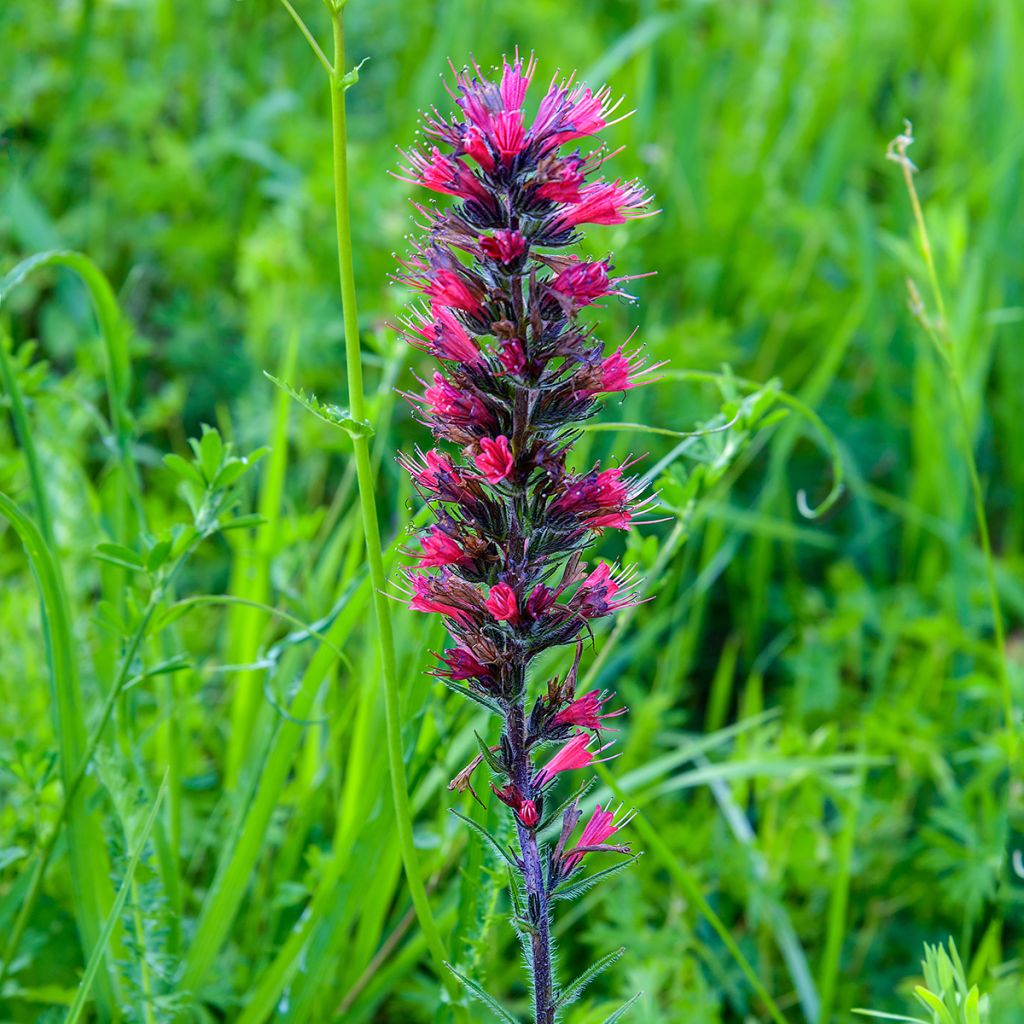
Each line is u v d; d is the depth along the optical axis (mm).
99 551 2695
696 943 3408
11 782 3381
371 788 2912
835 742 3885
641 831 2992
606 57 5551
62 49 6020
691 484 2938
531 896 2229
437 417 2135
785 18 6680
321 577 3725
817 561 5273
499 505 2148
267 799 2879
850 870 3598
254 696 3490
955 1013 2402
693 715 4723
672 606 4820
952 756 4094
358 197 5023
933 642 4332
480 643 2133
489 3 5938
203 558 4656
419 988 3477
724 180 5809
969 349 5148
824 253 6090
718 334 4789
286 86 6395
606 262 2025
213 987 3016
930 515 5027
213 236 5328
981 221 6086
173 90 6289
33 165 5785
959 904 3715
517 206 1999
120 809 2744
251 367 5043
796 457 5410
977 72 6863
